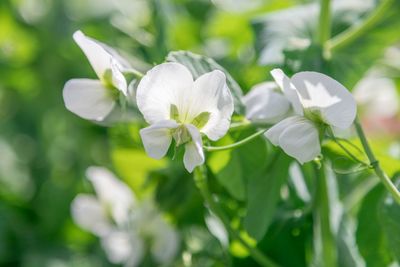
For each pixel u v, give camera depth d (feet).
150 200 1.97
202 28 2.24
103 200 2.04
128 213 2.01
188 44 2.21
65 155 2.54
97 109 1.62
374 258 1.78
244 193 1.72
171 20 2.14
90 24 2.29
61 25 2.58
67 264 2.34
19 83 2.69
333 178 1.88
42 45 2.62
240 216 1.81
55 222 2.43
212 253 1.91
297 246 1.86
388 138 2.41
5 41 2.66
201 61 1.60
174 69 1.51
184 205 1.92
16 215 2.44
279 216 1.80
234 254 1.87
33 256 2.36
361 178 1.95
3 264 2.35
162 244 1.97
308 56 1.81
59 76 2.62
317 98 1.53
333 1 1.96
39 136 2.63
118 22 2.18
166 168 1.93
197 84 1.52
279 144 1.54
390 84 2.28
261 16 1.98
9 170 2.57
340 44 1.82
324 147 1.69
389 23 1.86
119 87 1.58
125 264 2.05
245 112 1.63
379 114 2.38
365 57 1.84
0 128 2.70
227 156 1.70
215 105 1.53
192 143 1.51
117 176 2.12
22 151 2.64
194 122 1.54
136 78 1.62
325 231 1.78
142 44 2.03
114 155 1.92
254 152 1.69
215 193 1.81
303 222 1.79
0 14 2.64
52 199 2.45
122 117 1.66
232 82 1.62
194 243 1.98
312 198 1.77
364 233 1.79
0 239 2.35
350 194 1.96
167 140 1.52
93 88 1.62
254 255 1.73
